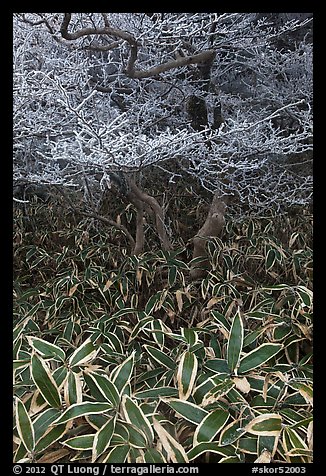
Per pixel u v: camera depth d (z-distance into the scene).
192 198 2.00
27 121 1.31
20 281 1.69
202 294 1.41
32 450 0.79
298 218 1.91
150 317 1.22
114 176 1.54
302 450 0.77
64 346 1.17
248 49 1.69
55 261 1.78
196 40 1.53
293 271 1.50
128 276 1.53
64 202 1.92
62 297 1.40
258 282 1.57
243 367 0.95
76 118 1.20
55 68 1.38
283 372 1.00
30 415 0.85
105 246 1.75
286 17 1.89
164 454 0.79
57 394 0.85
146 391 0.92
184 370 0.90
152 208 1.57
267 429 0.80
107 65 1.59
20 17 1.22
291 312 1.19
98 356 1.10
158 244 1.86
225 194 1.44
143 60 1.62
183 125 1.67
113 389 0.86
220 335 1.22
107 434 0.78
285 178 1.73
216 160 1.33
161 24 1.18
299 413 0.88
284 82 1.91
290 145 1.38
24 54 1.37
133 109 1.56
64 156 1.11
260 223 1.92
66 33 1.07
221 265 1.56
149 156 1.16
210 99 1.59
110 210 1.95
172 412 0.95
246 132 1.35
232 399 0.88
